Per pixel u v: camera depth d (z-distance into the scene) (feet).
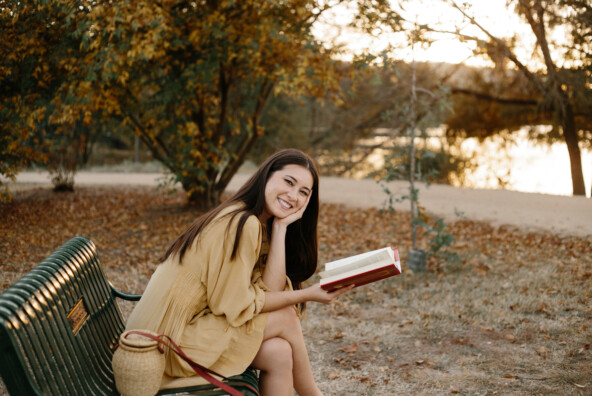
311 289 8.72
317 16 30.66
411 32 22.30
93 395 7.54
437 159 68.33
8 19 22.99
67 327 7.60
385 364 14.35
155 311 8.30
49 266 7.97
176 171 34.76
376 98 67.92
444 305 18.72
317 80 31.19
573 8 49.42
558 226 33.24
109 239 30.48
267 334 8.71
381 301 19.70
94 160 83.92
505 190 51.98
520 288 20.27
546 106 56.08
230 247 8.32
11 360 5.92
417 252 22.95
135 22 25.18
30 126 26.96
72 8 24.38
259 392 8.87
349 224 35.88
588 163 84.02
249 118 37.29
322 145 80.53
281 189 8.90
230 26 30.55
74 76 26.81
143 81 32.30
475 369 13.79
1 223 32.42
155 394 7.59
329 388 12.96
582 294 19.16
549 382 12.87
